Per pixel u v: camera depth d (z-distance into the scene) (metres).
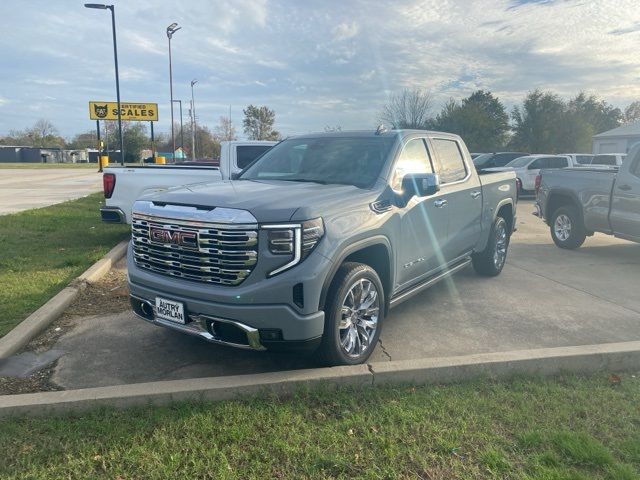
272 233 3.41
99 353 4.33
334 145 5.04
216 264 3.51
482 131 49.94
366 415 3.28
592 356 3.99
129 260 4.20
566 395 3.56
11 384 3.76
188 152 79.00
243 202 3.56
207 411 3.27
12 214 12.66
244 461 2.82
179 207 3.72
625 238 8.21
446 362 3.82
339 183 4.46
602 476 2.73
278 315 3.42
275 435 3.04
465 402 3.44
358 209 3.93
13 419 3.18
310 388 3.54
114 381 3.84
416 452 2.90
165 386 3.45
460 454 2.90
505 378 3.84
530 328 5.04
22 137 119.38
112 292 6.03
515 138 54.72
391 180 4.49
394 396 3.52
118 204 8.58
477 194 6.16
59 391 3.39
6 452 2.87
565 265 8.00
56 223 11.31
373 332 4.16
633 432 3.12
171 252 3.74
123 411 3.28
